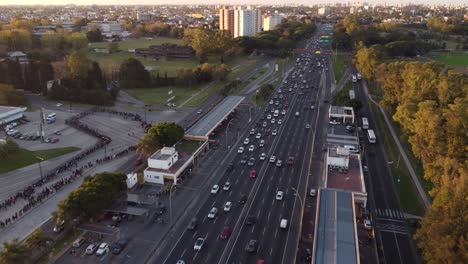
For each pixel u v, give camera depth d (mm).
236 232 105500
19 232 104438
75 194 102812
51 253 95375
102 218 110750
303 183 133125
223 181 134750
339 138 161500
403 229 107250
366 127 186125
